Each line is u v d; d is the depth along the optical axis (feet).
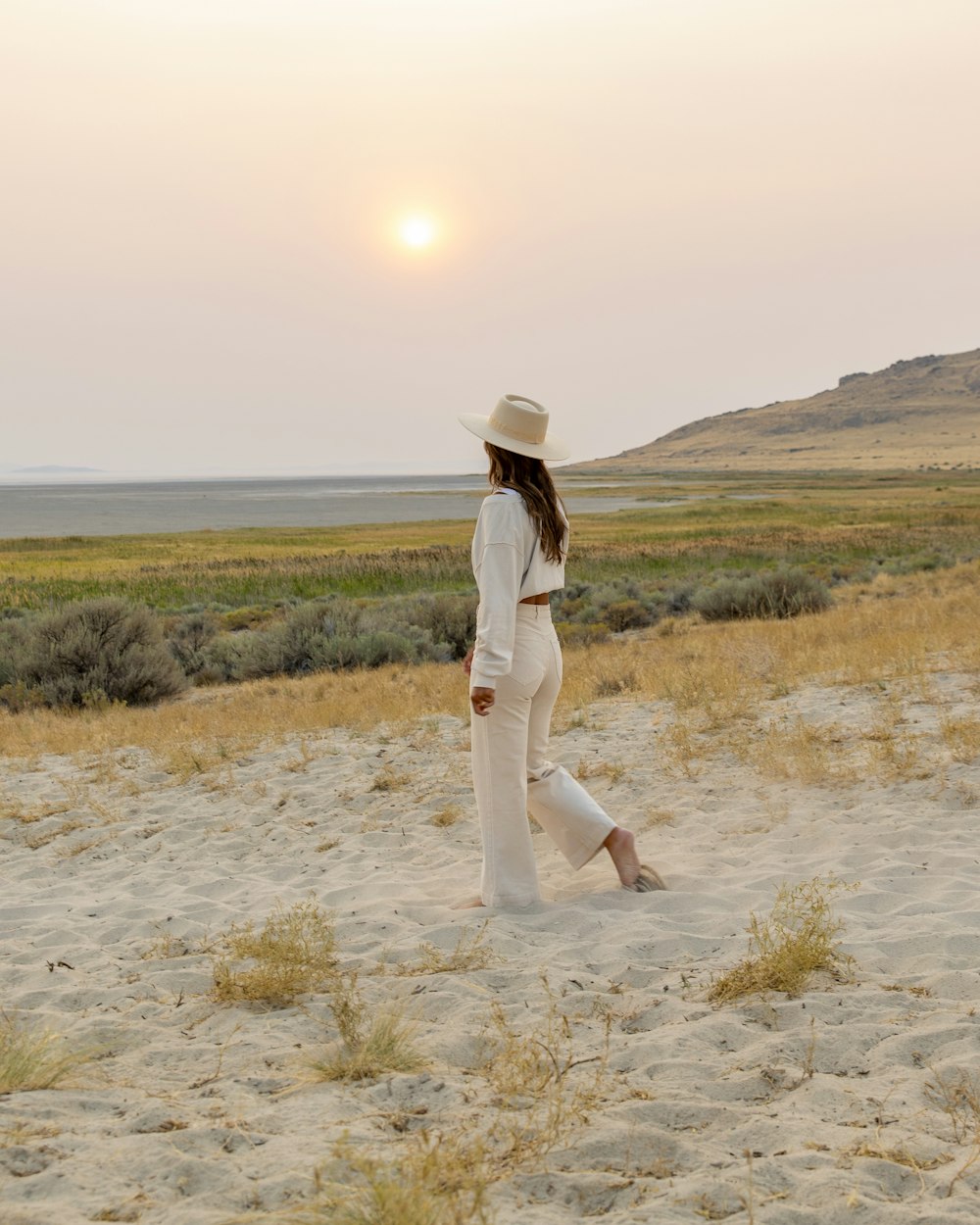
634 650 48.78
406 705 34.78
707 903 14.38
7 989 12.78
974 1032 9.51
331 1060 9.66
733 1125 8.18
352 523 288.92
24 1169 7.54
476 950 12.84
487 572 13.74
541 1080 9.06
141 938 14.79
